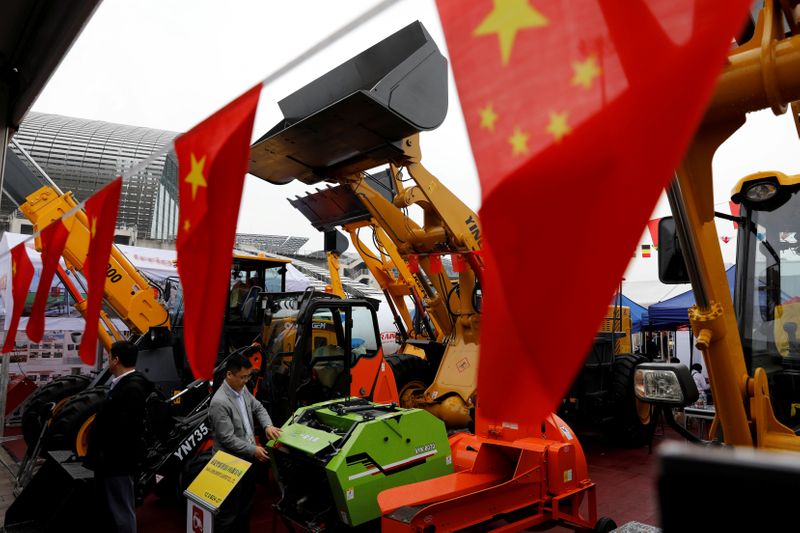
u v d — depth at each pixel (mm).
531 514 3268
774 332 2299
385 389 5172
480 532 3105
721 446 1662
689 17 541
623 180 551
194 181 1437
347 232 7078
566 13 625
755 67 1298
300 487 3314
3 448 6891
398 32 4531
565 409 6645
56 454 4082
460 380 5625
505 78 653
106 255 2062
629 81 568
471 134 668
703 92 518
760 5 1479
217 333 1289
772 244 2389
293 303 5387
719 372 1576
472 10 695
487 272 629
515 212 612
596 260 555
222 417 3273
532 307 587
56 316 8977
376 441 3094
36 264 8750
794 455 1605
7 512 3744
